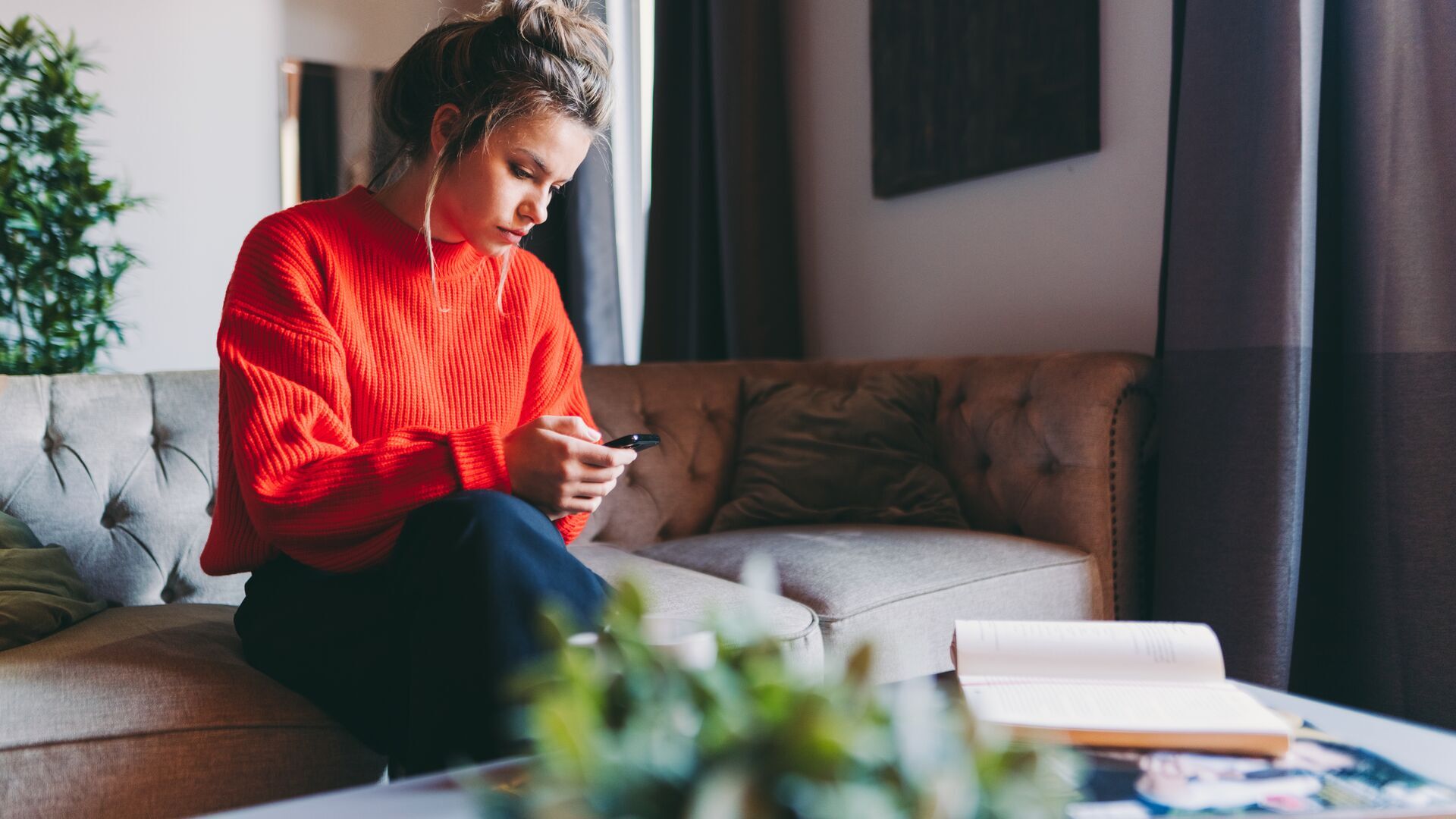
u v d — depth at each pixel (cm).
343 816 59
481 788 52
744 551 161
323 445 105
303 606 107
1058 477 179
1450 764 67
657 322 310
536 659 82
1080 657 79
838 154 284
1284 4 157
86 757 92
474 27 117
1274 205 158
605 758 41
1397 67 153
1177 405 172
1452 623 149
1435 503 150
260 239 116
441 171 113
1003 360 198
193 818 95
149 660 107
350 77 342
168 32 317
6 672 103
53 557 132
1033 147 224
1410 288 152
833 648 132
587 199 319
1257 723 69
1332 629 166
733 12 285
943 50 245
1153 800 60
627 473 198
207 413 159
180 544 151
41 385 150
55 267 259
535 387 136
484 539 86
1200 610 166
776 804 40
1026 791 44
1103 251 215
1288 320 155
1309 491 166
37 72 276
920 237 260
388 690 99
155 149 316
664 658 48
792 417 201
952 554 157
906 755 42
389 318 120
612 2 354
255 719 100
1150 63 204
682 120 309
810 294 298
